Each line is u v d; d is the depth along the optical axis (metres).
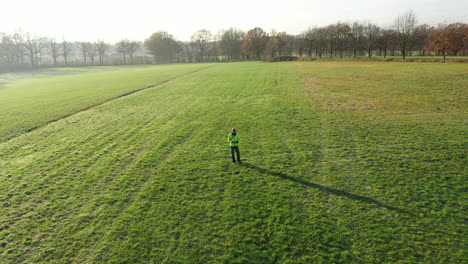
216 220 9.97
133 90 41.50
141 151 16.94
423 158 14.27
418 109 24.20
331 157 14.93
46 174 14.29
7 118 26.33
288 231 9.21
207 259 8.20
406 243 8.47
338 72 56.78
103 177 13.70
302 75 53.41
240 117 23.77
